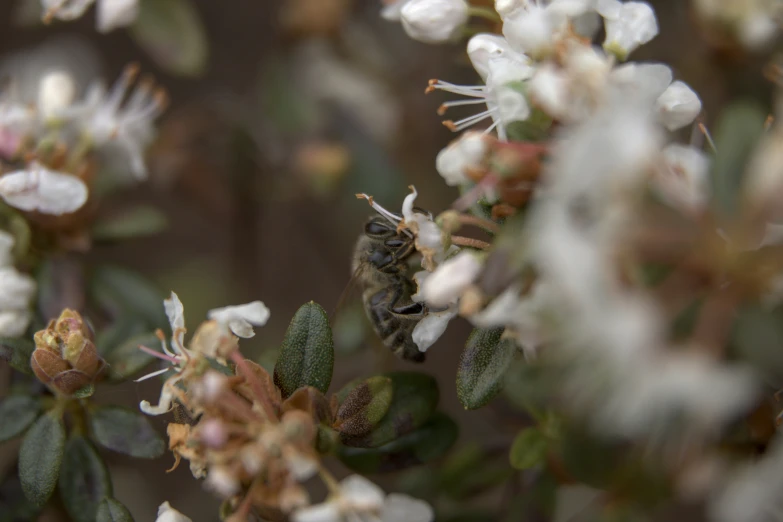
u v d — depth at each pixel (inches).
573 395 6.8
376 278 8.0
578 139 6.4
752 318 6.7
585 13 7.3
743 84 8.7
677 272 6.6
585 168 6.4
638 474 7.8
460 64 8.4
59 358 7.5
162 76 10.9
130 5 8.6
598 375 6.6
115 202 9.5
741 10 8.4
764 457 6.9
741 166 6.8
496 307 6.8
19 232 8.0
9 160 8.2
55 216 8.2
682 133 8.2
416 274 7.3
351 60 10.0
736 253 6.6
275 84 9.9
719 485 7.0
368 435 7.4
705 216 6.7
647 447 7.2
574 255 6.3
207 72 10.9
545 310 6.6
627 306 6.3
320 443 7.2
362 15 10.2
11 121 8.2
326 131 9.9
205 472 7.2
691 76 8.8
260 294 10.3
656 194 6.6
